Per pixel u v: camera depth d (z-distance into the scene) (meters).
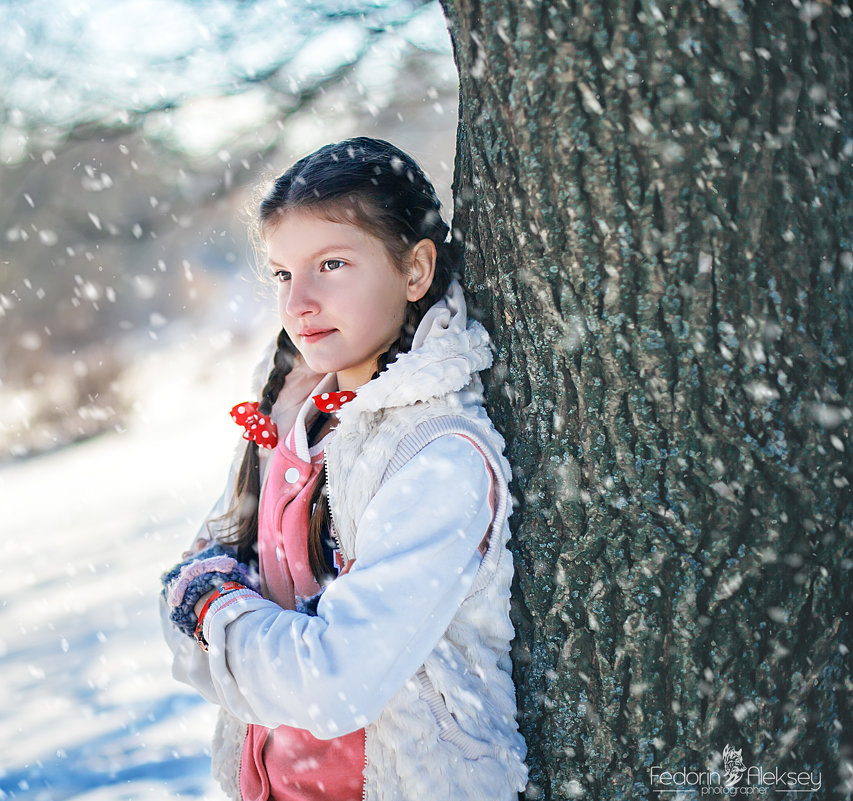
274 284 1.84
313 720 1.41
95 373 15.33
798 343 1.47
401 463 1.50
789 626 1.51
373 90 4.75
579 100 1.46
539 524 1.60
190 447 12.24
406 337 1.68
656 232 1.46
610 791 1.58
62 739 3.72
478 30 1.57
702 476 1.50
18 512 9.65
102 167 8.47
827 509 1.50
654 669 1.54
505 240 1.60
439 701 1.49
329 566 1.63
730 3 1.40
